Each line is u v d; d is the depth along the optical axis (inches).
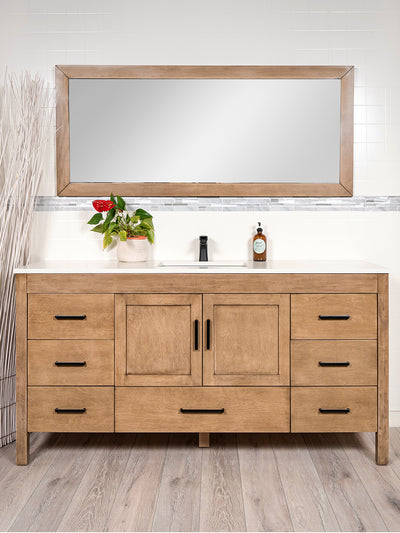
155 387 90.4
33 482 83.0
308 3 106.1
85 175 107.5
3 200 97.8
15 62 107.2
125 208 106.4
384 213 108.0
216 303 89.7
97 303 90.0
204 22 106.3
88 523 71.3
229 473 85.5
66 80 106.1
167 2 106.2
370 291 89.4
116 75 106.0
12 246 99.7
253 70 106.0
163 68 106.0
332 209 108.3
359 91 107.0
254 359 90.0
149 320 90.0
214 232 108.5
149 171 107.4
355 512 74.0
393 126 107.3
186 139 107.2
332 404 90.1
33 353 90.3
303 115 106.6
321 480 83.4
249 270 89.3
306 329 89.8
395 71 106.8
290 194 107.1
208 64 106.8
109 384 90.4
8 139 106.7
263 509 74.6
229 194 107.3
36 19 106.8
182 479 83.4
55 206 108.4
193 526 70.5
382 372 89.7
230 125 106.8
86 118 106.9
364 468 87.8
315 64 106.7
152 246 108.5
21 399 90.2
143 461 90.4
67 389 90.4
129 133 107.1
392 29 106.3
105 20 106.6
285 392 90.0
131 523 71.3
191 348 90.2
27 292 90.0
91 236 109.1
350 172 106.8
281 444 98.0
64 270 89.6
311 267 92.0
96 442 99.5
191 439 100.7
